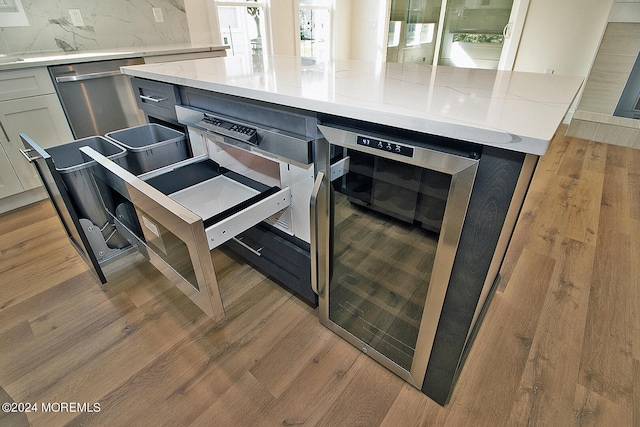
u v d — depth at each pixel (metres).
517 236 1.86
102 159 1.18
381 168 0.90
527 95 0.93
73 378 1.15
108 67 2.27
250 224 1.08
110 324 1.35
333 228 1.10
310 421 1.02
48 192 1.48
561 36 3.53
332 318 1.30
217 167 1.46
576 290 1.49
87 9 2.51
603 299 1.44
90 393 1.10
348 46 5.03
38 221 2.03
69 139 2.22
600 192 2.32
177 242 0.98
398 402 1.07
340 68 1.43
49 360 1.21
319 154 0.97
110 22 2.65
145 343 1.27
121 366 1.19
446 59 4.45
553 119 0.70
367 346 1.20
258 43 3.81
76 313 1.40
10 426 1.01
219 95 1.20
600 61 3.17
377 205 0.97
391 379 1.14
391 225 0.97
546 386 1.11
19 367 1.19
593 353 1.21
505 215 0.70
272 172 1.31
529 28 3.66
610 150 3.04
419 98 0.88
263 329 1.33
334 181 1.00
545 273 1.59
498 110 0.77
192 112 1.33
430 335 0.96
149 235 1.14
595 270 1.61
